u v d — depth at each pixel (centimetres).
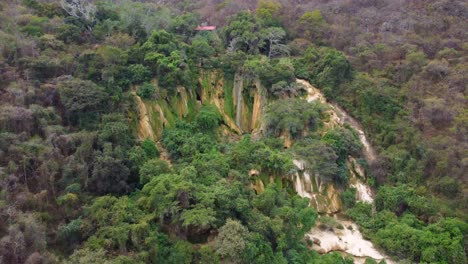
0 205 2930
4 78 4059
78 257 2848
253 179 4306
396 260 3944
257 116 5588
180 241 3269
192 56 5591
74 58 4694
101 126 4159
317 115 4941
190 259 3184
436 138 4781
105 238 3047
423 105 5153
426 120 5019
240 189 3825
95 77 4669
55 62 4416
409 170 4706
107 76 4647
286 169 4322
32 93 3981
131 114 4797
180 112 5297
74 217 3322
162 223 3356
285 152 4609
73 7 5597
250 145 4531
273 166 4372
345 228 4350
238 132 5612
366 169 4894
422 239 3875
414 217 4278
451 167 4516
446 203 4338
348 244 4128
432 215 4250
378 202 4566
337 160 4775
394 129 5038
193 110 5412
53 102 4191
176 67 5144
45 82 4322
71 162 3575
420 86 5362
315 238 4153
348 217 4519
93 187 3656
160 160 4109
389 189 4575
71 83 4225
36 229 2867
